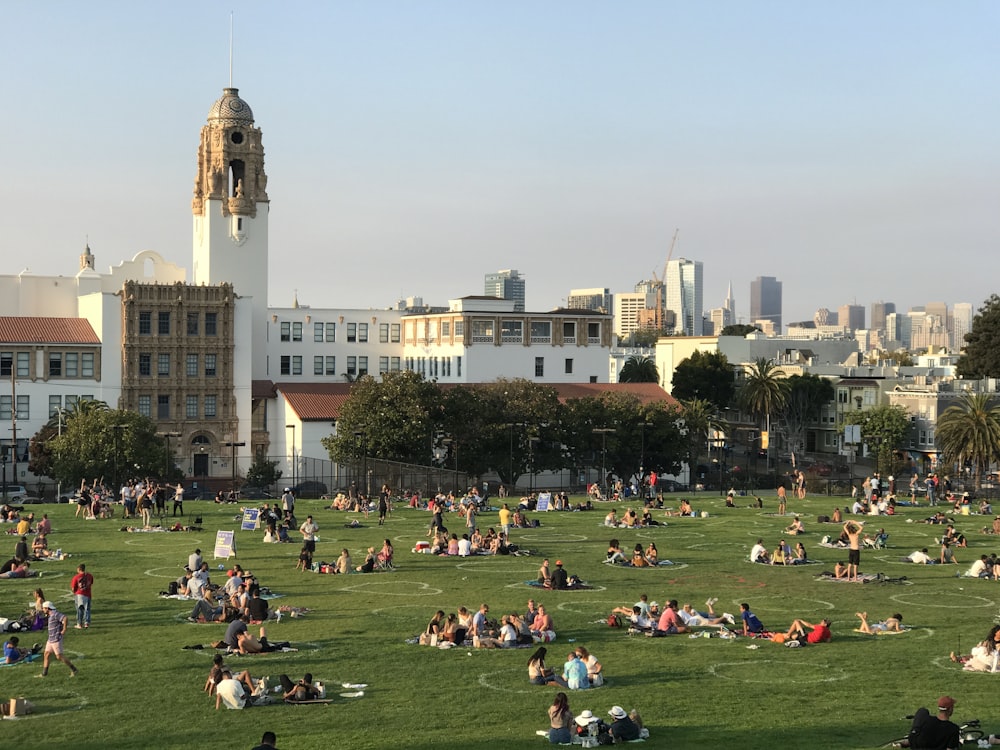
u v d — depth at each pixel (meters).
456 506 123.75
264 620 61.34
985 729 41.59
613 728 40.53
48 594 69.38
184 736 41.03
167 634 58.12
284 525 99.25
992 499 143.25
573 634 59.22
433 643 56.00
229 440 180.25
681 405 190.12
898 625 60.28
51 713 43.94
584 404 164.50
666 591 73.06
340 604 67.44
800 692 47.41
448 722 42.84
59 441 141.88
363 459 147.38
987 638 54.28
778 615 65.25
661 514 120.69
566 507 125.06
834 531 106.81
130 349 174.38
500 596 70.56
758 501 128.75
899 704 45.47
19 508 115.50
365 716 43.66
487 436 155.75
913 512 124.94
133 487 118.81
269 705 45.12
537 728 42.06
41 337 170.38
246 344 181.88
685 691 47.53
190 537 97.38
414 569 81.31
